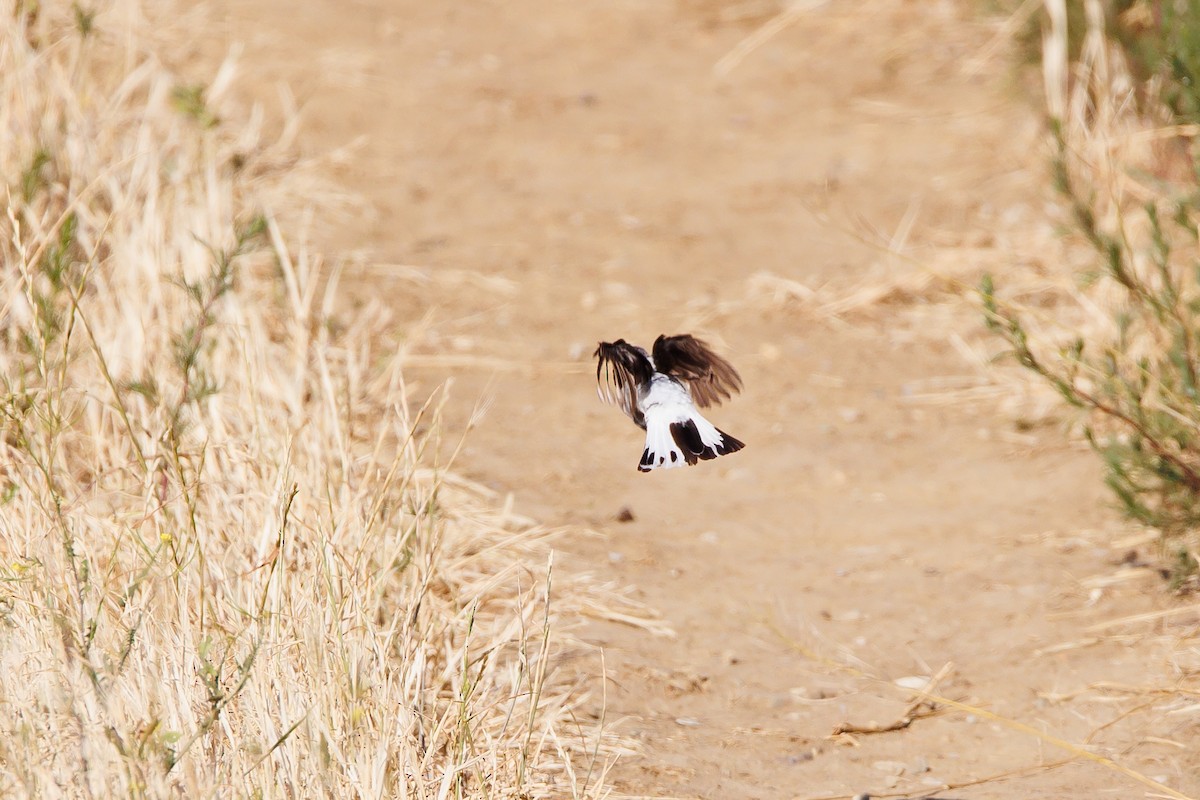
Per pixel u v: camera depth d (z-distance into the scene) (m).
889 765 22.08
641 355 19.20
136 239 30.80
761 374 37.44
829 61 56.81
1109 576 27.77
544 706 22.09
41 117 35.16
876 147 50.06
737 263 43.16
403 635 20.55
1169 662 24.69
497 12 61.12
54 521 20.05
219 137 43.06
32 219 27.86
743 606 26.98
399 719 18.55
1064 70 47.44
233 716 17.44
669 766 21.36
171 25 51.41
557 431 33.78
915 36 57.94
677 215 45.91
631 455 33.25
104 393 26.27
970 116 51.41
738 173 48.84
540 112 52.56
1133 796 21.08
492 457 31.91
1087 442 33.12
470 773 19.16
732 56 57.69
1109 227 40.31
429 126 50.22
